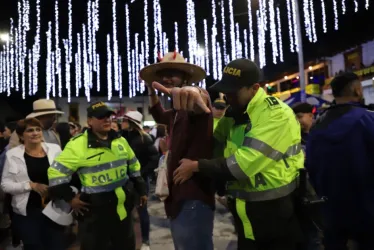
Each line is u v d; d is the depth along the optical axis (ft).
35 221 11.26
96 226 10.68
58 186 10.48
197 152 7.14
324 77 64.90
